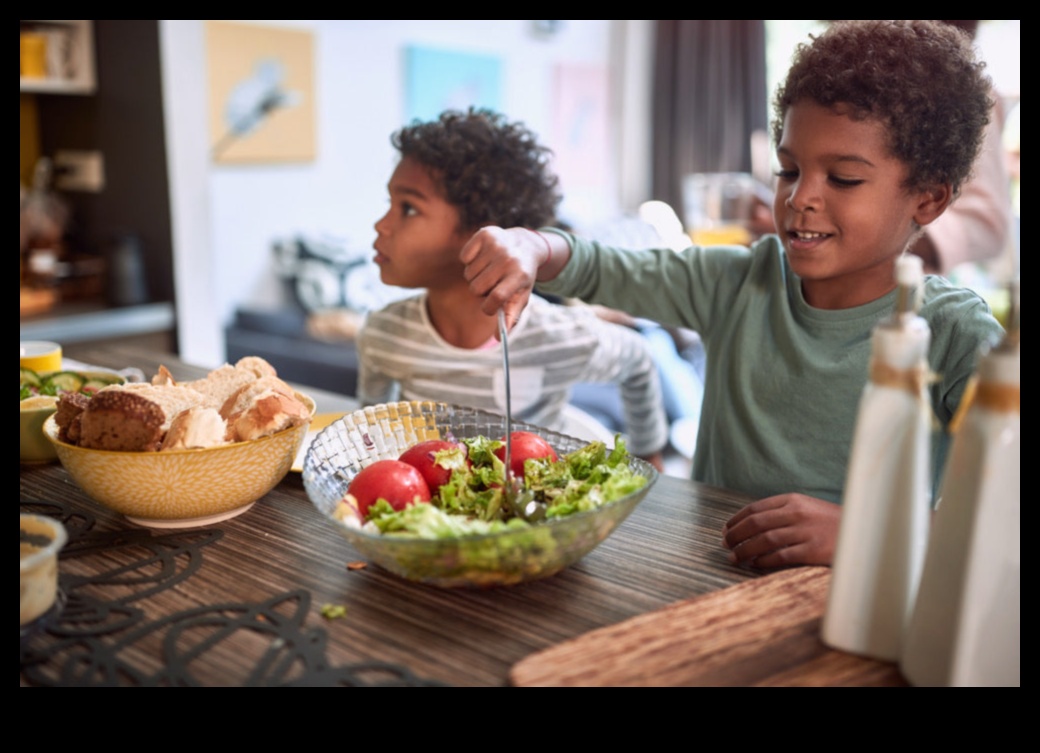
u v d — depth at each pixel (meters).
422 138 1.34
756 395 1.15
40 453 1.10
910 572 0.65
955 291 1.06
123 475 0.86
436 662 0.67
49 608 0.72
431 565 0.74
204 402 0.98
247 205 3.82
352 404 1.41
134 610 0.74
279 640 0.69
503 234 1.05
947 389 1.02
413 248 1.34
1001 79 3.85
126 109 3.04
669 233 3.59
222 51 3.57
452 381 1.42
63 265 3.08
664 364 3.06
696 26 5.05
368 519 0.79
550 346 1.42
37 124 3.33
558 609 0.76
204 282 3.17
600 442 0.89
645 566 0.84
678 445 2.14
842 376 1.08
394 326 1.46
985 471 0.58
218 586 0.79
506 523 0.79
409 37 4.25
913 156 0.96
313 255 3.93
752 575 0.82
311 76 3.91
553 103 4.98
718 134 5.14
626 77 5.27
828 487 1.10
